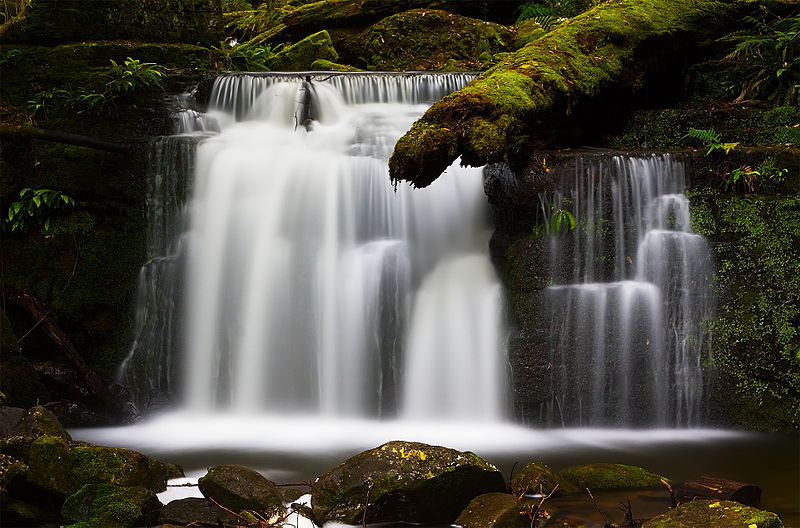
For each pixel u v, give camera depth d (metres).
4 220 9.84
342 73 10.40
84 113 10.07
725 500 5.35
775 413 8.38
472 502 5.61
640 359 8.45
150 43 10.88
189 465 6.97
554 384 8.41
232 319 9.10
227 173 9.28
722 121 9.80
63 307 9.59
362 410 8.70
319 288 8.90
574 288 8.46
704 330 8.51
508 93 8.51
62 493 5.62
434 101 10.33
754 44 10.44
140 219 9.55
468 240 9.04
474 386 8.58
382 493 5.45
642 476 6.33
